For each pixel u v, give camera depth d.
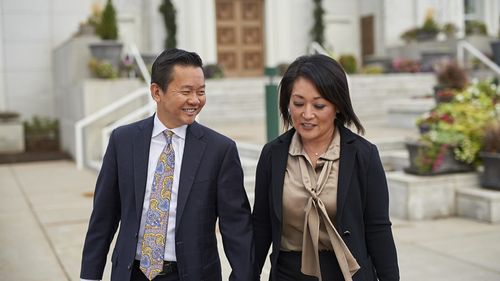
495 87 11.87
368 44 24.02
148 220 3.35
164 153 3.40
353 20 24.23
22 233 8.28
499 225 8.27
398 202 8.80
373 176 3.37
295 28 23.34
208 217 3.40
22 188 11.65
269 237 3.59
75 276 6.45
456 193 8.84
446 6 23.73
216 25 22.72
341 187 3.29
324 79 3.24
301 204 3.34
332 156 3.35
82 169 14.06
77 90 14.98
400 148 11.93
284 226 3.42
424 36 22.30
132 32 21.34
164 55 3.34
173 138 3.42
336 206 3.30
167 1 20.94
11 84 18.64
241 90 18.45
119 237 3.42
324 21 23.20
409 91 19.78
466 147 8.89
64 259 7.07
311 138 3.32
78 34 16.75
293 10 23.30
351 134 3.42
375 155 3.40
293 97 3.32
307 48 23.47
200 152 3.40
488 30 24.92
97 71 14.86
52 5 18.92
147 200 3.38
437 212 8.76
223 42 22.84
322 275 3.36
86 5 19.28
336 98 3.27
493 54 19.94
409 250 7.19
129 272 3.33
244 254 3.40
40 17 18.83
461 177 8.88
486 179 8.74
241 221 3.46
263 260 3.62
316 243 3.28
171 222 3.35
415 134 13.52
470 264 6.62
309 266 3.35
